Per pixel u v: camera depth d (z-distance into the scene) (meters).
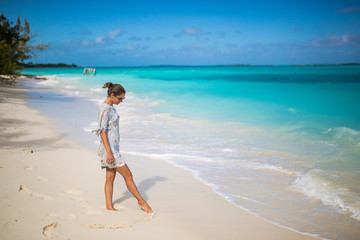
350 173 5.38
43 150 6.08
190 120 10.92
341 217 3.85
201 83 33.56
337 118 11.48
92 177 4.81
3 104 12.24
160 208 3.95
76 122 9.74
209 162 6.11
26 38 21.89
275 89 25.00
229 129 9.37
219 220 3.69
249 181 5.10
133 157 6.35
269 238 3.32
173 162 6.09
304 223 3.69
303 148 7.15
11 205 3.46
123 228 3.24
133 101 17.03
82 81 38.62
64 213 3.43
